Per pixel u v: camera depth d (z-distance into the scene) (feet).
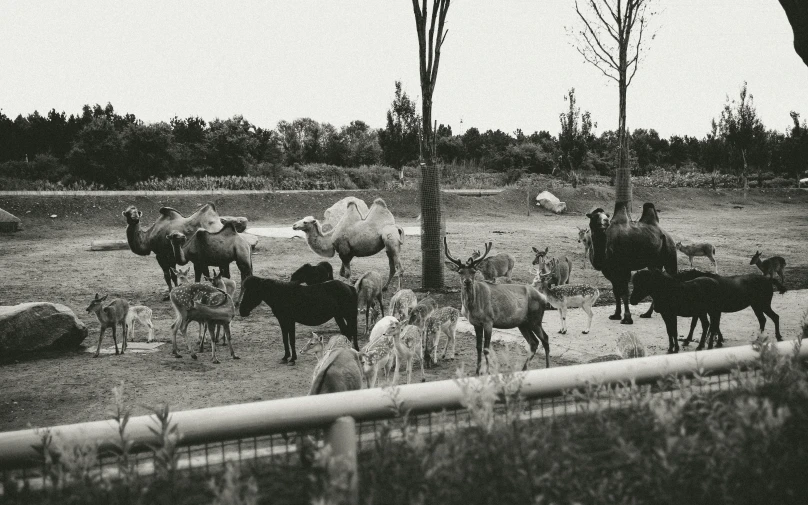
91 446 9.49
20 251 85.92
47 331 39.96
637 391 11.12
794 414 11.03
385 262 78.74
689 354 12.68
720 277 36.37
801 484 9.89
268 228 113.29
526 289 33.42
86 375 34.45
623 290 46.73
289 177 170.30
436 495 9.11
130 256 81.97
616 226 47.24
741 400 10.24
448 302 54.34
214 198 129.29
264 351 39.73
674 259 50.31
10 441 9.88
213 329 37.35
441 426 10.45
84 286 63.05
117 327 47.06
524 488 9.29
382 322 34.32
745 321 45.39
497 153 219.41
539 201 149.18
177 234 56.08
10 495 9.18
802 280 64.34
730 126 215.31
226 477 8.86
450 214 137.08
